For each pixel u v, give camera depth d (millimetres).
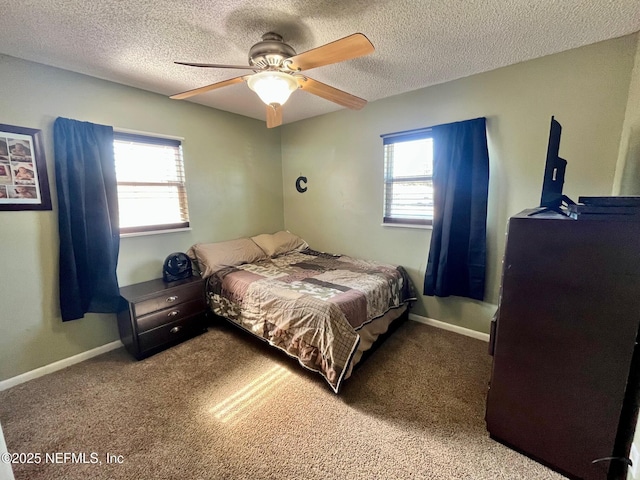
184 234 3025
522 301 1354
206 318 2814
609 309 1161
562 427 1315
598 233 1149
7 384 1991
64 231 2141
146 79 2373
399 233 3027
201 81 2424
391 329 2715
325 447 1486
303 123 3707
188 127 2963
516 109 2221
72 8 1450
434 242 2617
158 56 1988
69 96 2186
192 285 2656
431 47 1917
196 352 2422
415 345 2496
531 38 1817
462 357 2309
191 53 1951
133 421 1663
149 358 2338
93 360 2328
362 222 3314
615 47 1827
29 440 1535
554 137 1454
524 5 1478
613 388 1188
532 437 1398
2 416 1714
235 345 2535
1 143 1910
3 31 1641
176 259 2822
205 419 1677
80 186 2193
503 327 1423
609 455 1227
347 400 1827
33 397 1881
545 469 1367
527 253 1314
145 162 2695
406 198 2961
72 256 2178
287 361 2273
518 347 1390
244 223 3621
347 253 3520
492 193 2398
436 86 2576
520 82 2178
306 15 1550
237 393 1903
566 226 1208
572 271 1218
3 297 1983
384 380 2023
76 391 1936
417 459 1418
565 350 1271
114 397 1870
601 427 1230
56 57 1967
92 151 2240
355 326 2064
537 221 1272
